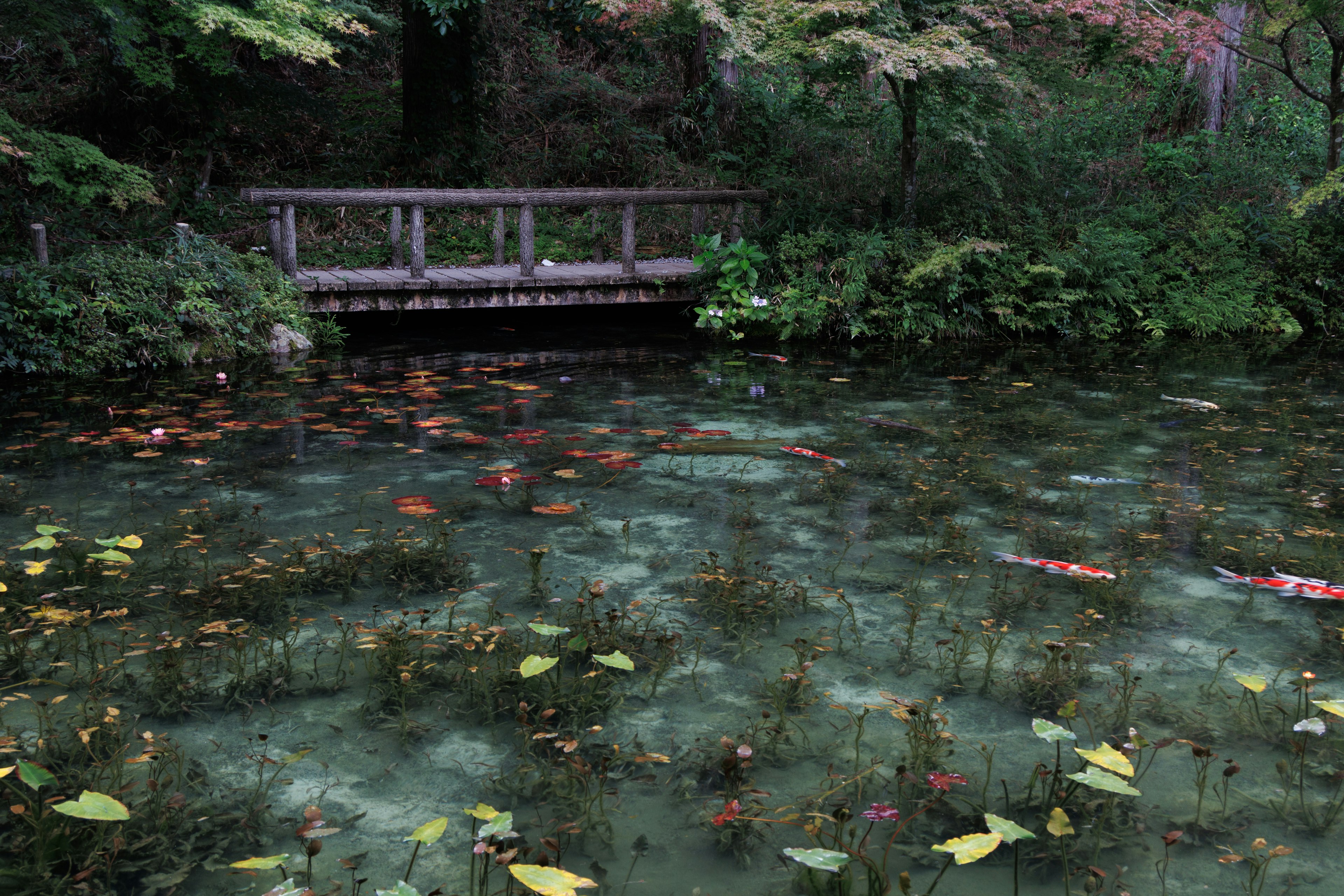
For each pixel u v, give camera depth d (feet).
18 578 11.37
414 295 29.84
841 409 21.33
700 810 7.59
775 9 30.35
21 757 7.93
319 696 9.18
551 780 7.88
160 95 37.81
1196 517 14.23
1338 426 20.12
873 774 8.05
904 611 11.14
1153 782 8.01
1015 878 6.37
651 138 46.88
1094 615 10.57
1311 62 51.98
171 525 13.25
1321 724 7.59
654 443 18.15
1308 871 6.93
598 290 32.24
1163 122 49.06
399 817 7.45
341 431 18.52
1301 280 36.73
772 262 33.83
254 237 36.22
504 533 13.35
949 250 31.99
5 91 39.45
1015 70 31.58
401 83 47.16
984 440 18.69
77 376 23.61
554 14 45.73
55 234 31.14
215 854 6.95
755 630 10.61
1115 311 34.76
